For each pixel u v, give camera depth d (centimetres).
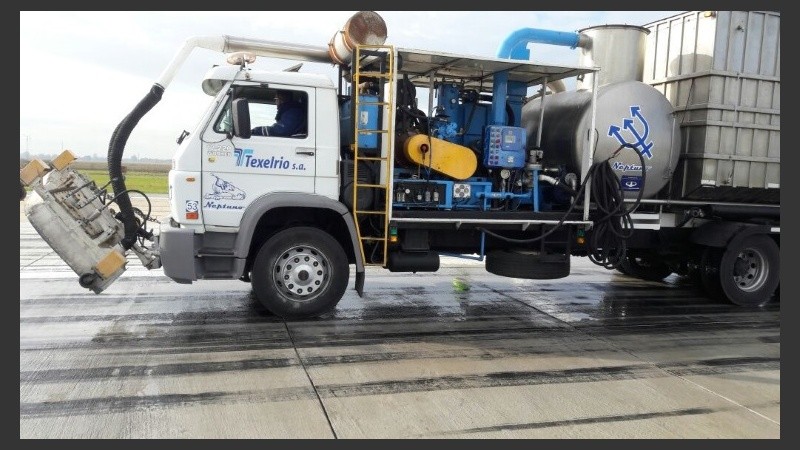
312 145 575
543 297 762
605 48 734
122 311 607
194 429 339
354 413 368
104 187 598
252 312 616
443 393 407
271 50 638
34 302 636
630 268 935
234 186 558
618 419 371
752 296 736
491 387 421
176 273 543
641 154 659
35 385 400
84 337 513
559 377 448
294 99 582
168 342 505
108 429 337
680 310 707
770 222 754
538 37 717
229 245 566
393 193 606
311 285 585
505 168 661
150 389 398
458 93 709
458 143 706
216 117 552
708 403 402
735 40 716
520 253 660
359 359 476
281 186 570
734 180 733
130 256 977
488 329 588
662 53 783
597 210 671
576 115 692
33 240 1130
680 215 746
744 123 727
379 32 599
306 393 399
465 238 669
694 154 729
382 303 691
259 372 437
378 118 593
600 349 529
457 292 775
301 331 552
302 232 574
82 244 552
